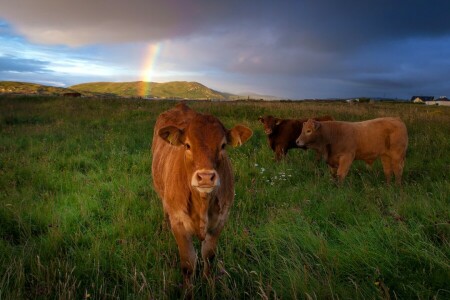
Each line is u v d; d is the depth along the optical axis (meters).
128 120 16.78
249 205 5.67
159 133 3.27
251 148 10.66
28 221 5.14
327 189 6.52
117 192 6.47
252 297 3.32
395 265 3.55
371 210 5.00
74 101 25.80
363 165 9.09
